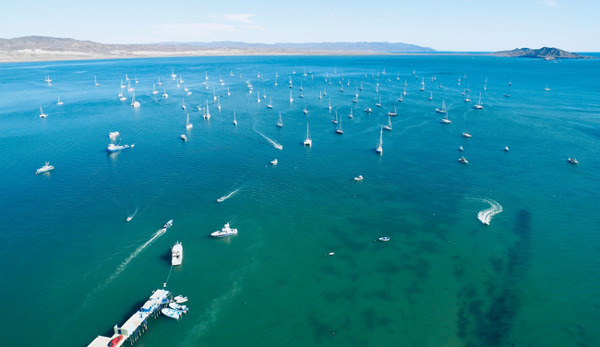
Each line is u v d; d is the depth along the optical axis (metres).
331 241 101.19
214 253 95.44
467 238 102.56
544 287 84.50
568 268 90.62
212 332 72.44
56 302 79.25
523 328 73.56
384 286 84.94
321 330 73.19
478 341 70.69
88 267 89.75
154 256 94.06
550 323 74.88
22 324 73.81
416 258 94.50
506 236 103.25
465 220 111.31
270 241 100.69
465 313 77.31
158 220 110.06
